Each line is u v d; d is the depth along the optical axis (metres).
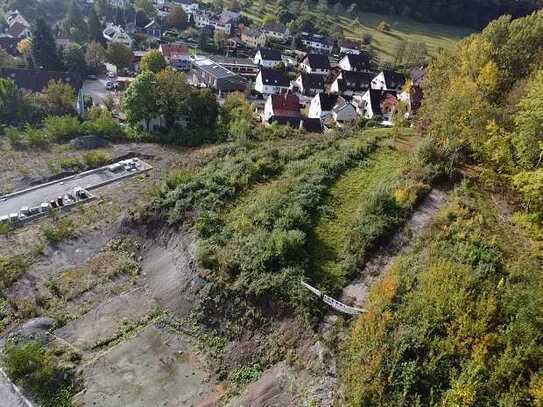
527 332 17.03
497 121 28.66
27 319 26.39
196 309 25.39
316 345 20.98
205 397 21.44
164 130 55.50
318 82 87.62
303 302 22.67
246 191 33.12
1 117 56.31
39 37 77.81
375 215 27.36
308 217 28.30
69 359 23.45
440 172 29.94
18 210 38.31
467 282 19.58
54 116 54.62
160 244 30.75
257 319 23.47
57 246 32.59
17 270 29.94
